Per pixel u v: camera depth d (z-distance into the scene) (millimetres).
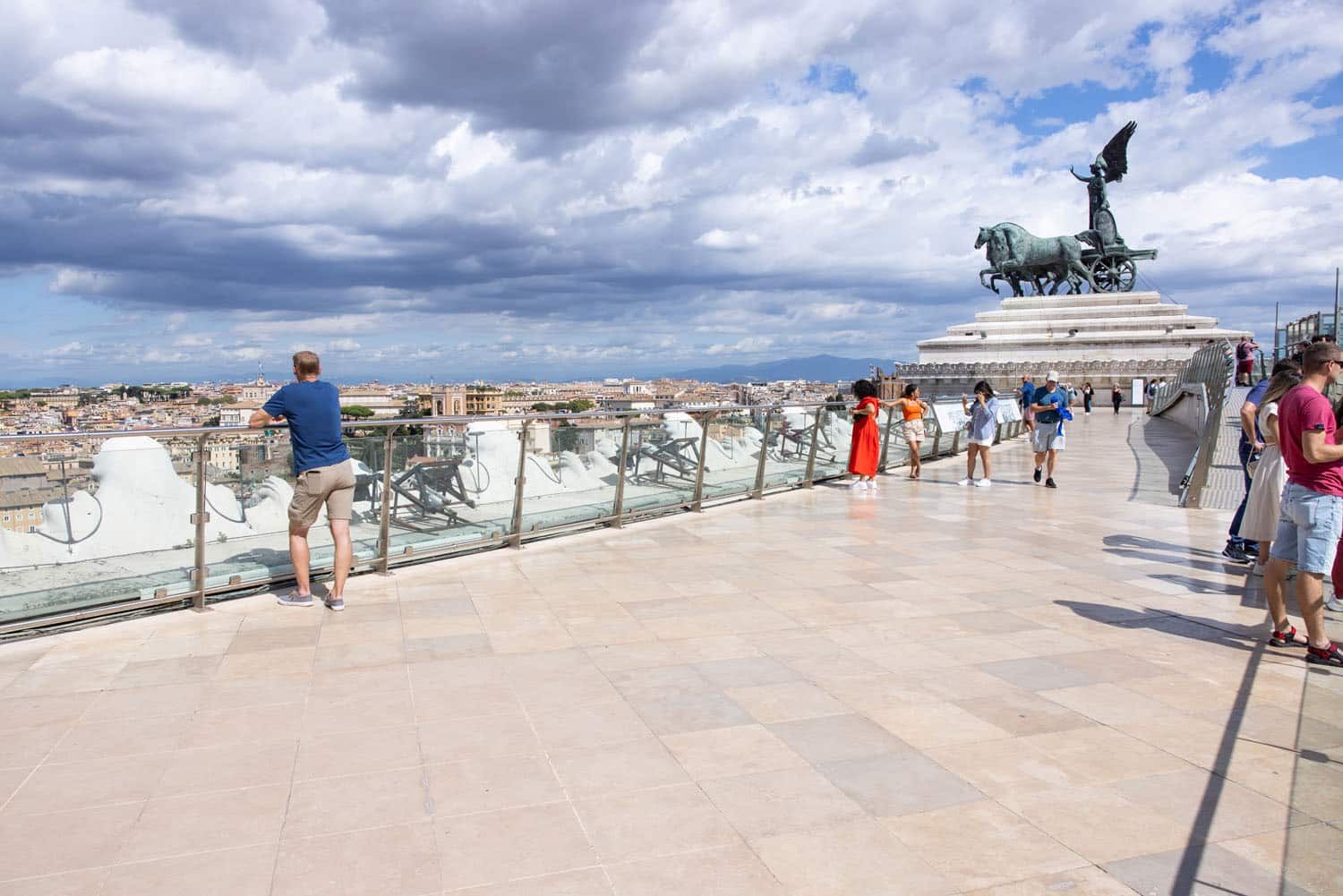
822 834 3527
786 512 12398
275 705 4930
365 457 8188
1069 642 6164
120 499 6707
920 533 10680
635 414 11281
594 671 5504
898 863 3318
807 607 7105
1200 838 3490
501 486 9570
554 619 6734
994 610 7008
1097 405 53656
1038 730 4586
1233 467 17422
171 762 4207
